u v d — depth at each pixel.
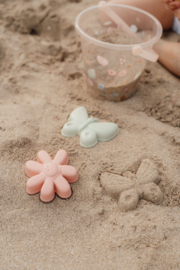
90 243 0.40
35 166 0.44
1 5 0.81
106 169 0.47
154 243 0.39
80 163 0.48
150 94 0.61
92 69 0.55
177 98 0.59
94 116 0.56
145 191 0.43
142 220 0.41
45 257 0.38
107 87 0.56
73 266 0.38
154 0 0.67
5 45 0.70
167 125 0.55
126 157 0.48
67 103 0.58
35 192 0.44
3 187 0.44
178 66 0.62
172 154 0.50
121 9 0.61
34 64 0.66
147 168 0.46
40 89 0.61
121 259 0.38
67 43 0.73
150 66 0.66
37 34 0.78
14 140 0.49
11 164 0.47
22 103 0.57
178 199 0.44
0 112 0.54
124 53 0.51
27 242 0.39
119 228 0.41
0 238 0.39
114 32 0.64
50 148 0.50
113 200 0.44
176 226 0.41
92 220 0.42
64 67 0.67
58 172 0.44
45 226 0.41
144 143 0.51
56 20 0.77
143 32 0.62
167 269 0.37
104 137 0.50
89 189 0.44
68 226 0.41
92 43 0.51
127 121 0.55
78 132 0.51
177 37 0.70
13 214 0.42
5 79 0.62
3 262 0.38
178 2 0.57
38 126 0.52
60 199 0.44
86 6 0.82
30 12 0.79
